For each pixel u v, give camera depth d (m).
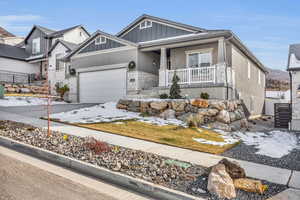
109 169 4.14
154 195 3.50
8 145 5.81
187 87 12.16
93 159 4.62
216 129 8.89
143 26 16.39
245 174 4.09
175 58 14.38
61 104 14.87
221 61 11.69
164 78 13.25
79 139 6.18
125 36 17.17
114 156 4.89
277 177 4.17
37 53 26.14
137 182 3.69
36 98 17.16
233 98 12.67
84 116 10.19
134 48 14.19
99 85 15.73
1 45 25.77
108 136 6.88
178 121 9.59
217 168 3.66
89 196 3.31
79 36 26.80
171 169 4.27
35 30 26.72
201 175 4.04
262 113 22.53
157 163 4.59
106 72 15.44
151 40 15.97
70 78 17.38
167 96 12.18
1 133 6.50
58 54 22.70
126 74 14.45
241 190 3.54
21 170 4.12
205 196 3.29
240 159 5.31
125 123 8.81
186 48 14.02
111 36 15.00
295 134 9.56
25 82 23.86
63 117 9.86
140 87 14.13
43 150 5.09
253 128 11.41
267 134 9.41
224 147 6.38
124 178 3.83
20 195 3.17
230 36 11.85
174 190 3.43
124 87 14.49
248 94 17.09
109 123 8.73
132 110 11.49
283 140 8.05
